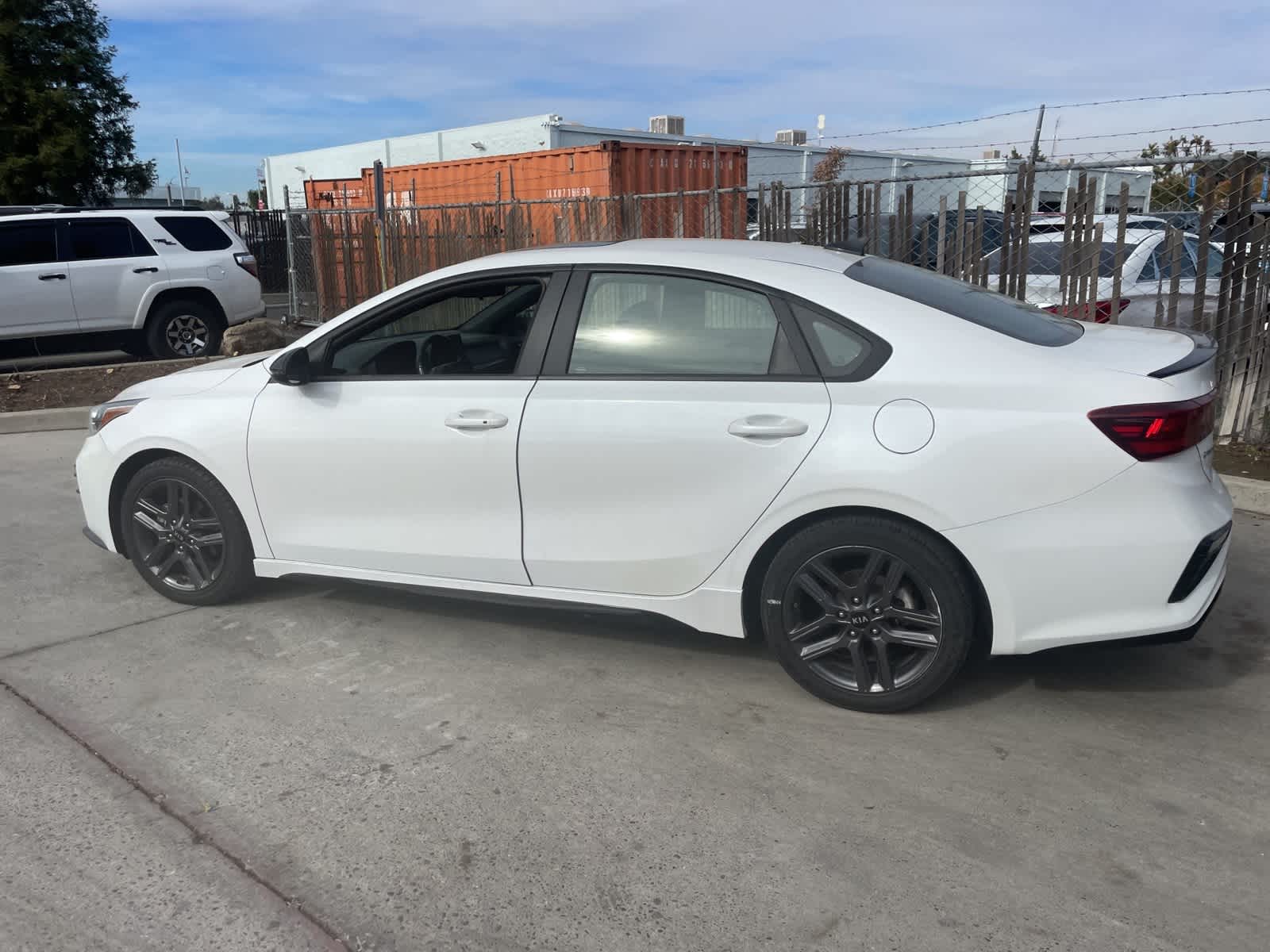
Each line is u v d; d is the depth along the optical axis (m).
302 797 3.03
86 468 4.63
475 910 2.54
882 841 2.79
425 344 4.13
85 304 10.82
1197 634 4.12
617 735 3.39
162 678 3.84
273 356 4.55
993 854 2.73
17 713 3.55
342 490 4.05
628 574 3.68
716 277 3.55
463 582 3.96
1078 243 6.80
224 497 4.32
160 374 10.45
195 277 11.34
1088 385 3.11
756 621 3.67
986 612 3.32
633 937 2.44
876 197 7.80
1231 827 2.84
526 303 3.88
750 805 2.97
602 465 3.59
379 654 4.06
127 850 2.78
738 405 3.41
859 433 3.26
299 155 27.86
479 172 15.66
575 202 10.69
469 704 3.63
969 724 3.43
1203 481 3.20
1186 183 8.24
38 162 23.02
